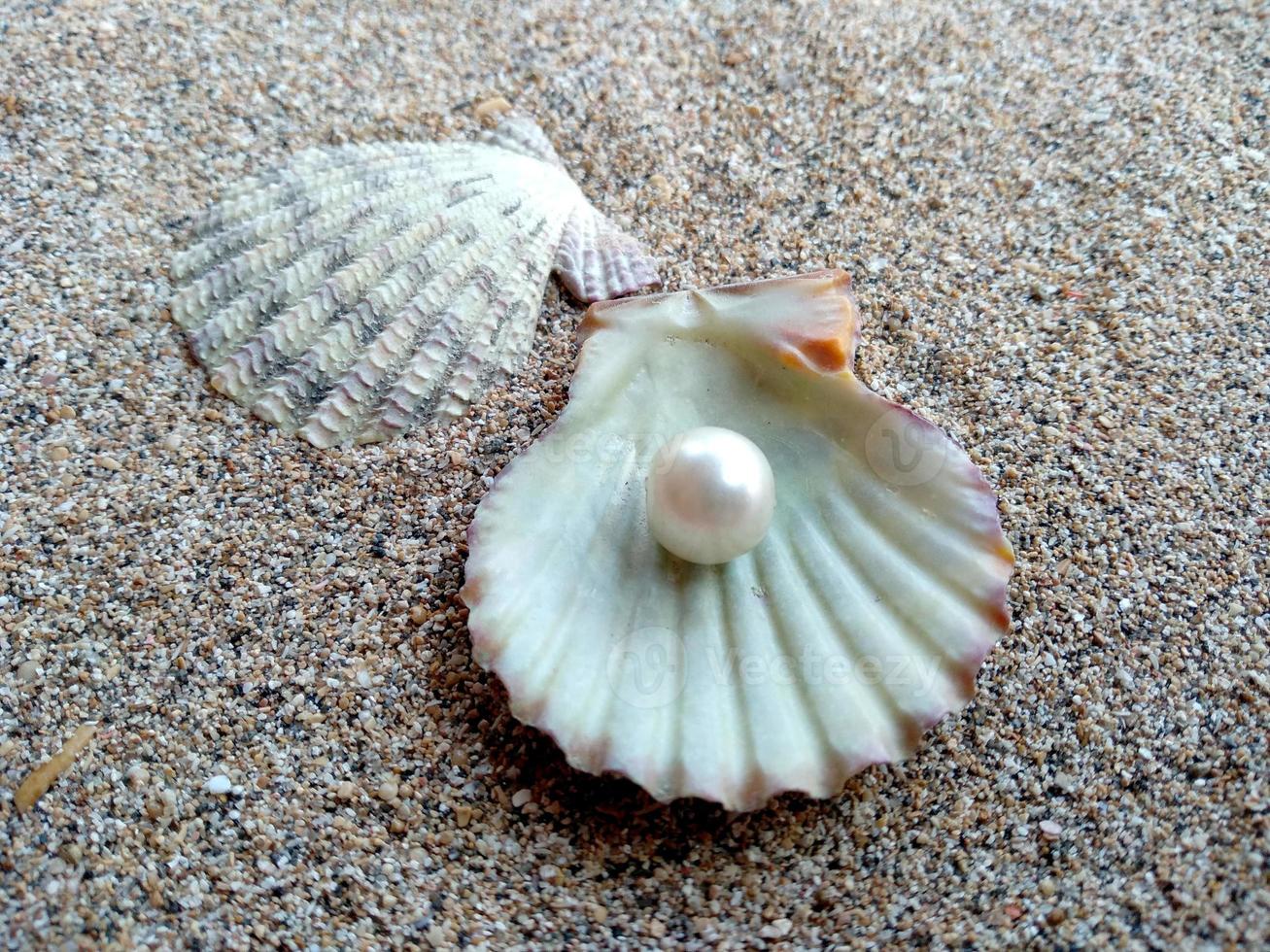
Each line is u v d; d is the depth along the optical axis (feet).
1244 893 0.26
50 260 0.35
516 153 0.37
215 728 0.29
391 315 0.34
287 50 0.40
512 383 0.34
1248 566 0.31
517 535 0.29
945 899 0.27
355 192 0.35
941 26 0.41
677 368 0.31
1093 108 0.39
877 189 0.38
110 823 0.27
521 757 0.29
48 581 0.30
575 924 0.27
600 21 0.41
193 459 0.32
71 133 0.37
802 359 0.30
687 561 0.29
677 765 0.26
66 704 0.29
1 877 0.26
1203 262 0.36
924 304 0.35
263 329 0.33
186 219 0.36
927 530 0.29
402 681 0.30
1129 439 0.33
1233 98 0.39
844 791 0.28
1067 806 0.28
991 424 0.33
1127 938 0.26
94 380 0.33
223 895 0.27
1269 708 0.29
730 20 0.41
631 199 0.38
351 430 0.33
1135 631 0.30
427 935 0.26
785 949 0.26
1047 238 0.37
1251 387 0.33
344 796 0.28
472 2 0.41
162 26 0.39
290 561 0.31
